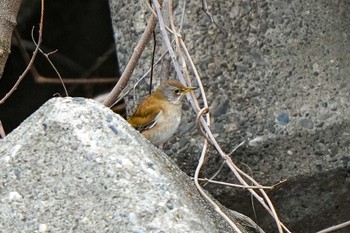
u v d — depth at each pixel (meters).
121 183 8.60
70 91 17.09
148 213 8.45
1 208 8.62
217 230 8.83
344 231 12.54
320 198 12.27
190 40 12.32
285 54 12.36
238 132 12.14
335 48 12.43
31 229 8.49
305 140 12.12
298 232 12.51
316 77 12.32
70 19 17.12
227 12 12.40
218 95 12.24
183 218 8.47
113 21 12.98
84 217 8.48
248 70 12.32
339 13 12.54
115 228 8.38
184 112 12.26
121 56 12.89
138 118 11.91
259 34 12.39
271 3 12.45
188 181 9.59
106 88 17.00
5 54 10.67
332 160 12.09
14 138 9.09
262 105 12.23
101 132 8.96
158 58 12.53
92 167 8.70
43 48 17.11
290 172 12.06
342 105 12.21
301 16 12.45
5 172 8.80
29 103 17.12
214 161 12.12
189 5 12.37
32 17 16.88
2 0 10.68
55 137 8.89
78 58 17.23
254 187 9.62
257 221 12.33
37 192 8.67
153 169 8.78
